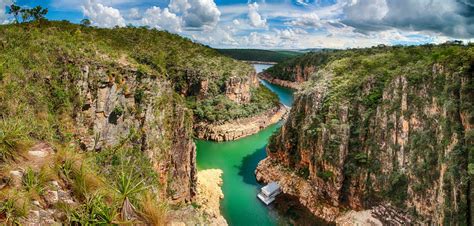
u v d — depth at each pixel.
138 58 83.69
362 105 63.16
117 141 38.41
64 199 12.98
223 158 88.62
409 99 55.44
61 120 33.06
